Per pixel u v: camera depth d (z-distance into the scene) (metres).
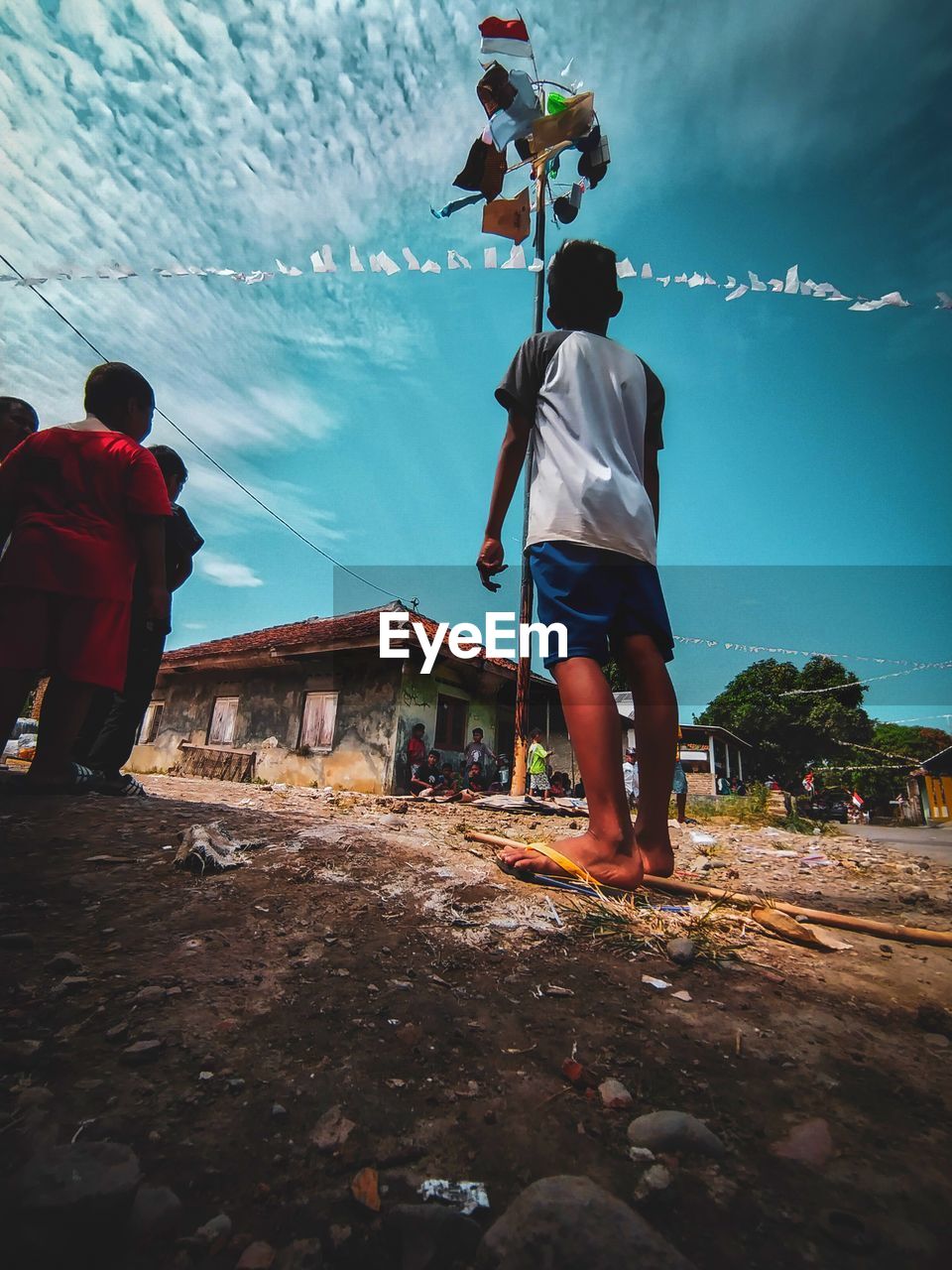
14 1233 0.65
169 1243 0.69
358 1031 1.13
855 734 30.12
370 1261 0.68
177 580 3.60
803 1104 1.01
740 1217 0.76
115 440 2.72
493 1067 1.06
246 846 2.25
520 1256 0.67
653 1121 0.90
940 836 11.52
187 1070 0.98
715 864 3.83
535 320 7.86
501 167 4.30
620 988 1.41
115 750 3.36
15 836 2.15
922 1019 1.33
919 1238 0.73
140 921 1.56
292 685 12.67
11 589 2.48
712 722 32.72
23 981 1.23
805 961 1.69
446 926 1.68
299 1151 0.83
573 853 1.94
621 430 1.98
